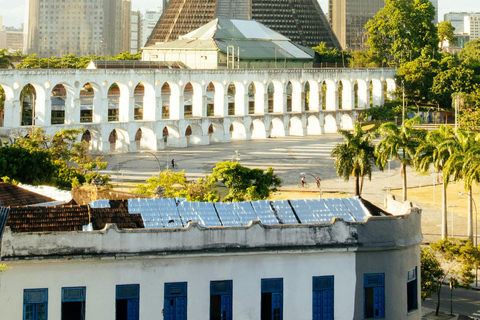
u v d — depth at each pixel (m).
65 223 56.16
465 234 124.75
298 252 52.78
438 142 122.62
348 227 54.22
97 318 49.62
